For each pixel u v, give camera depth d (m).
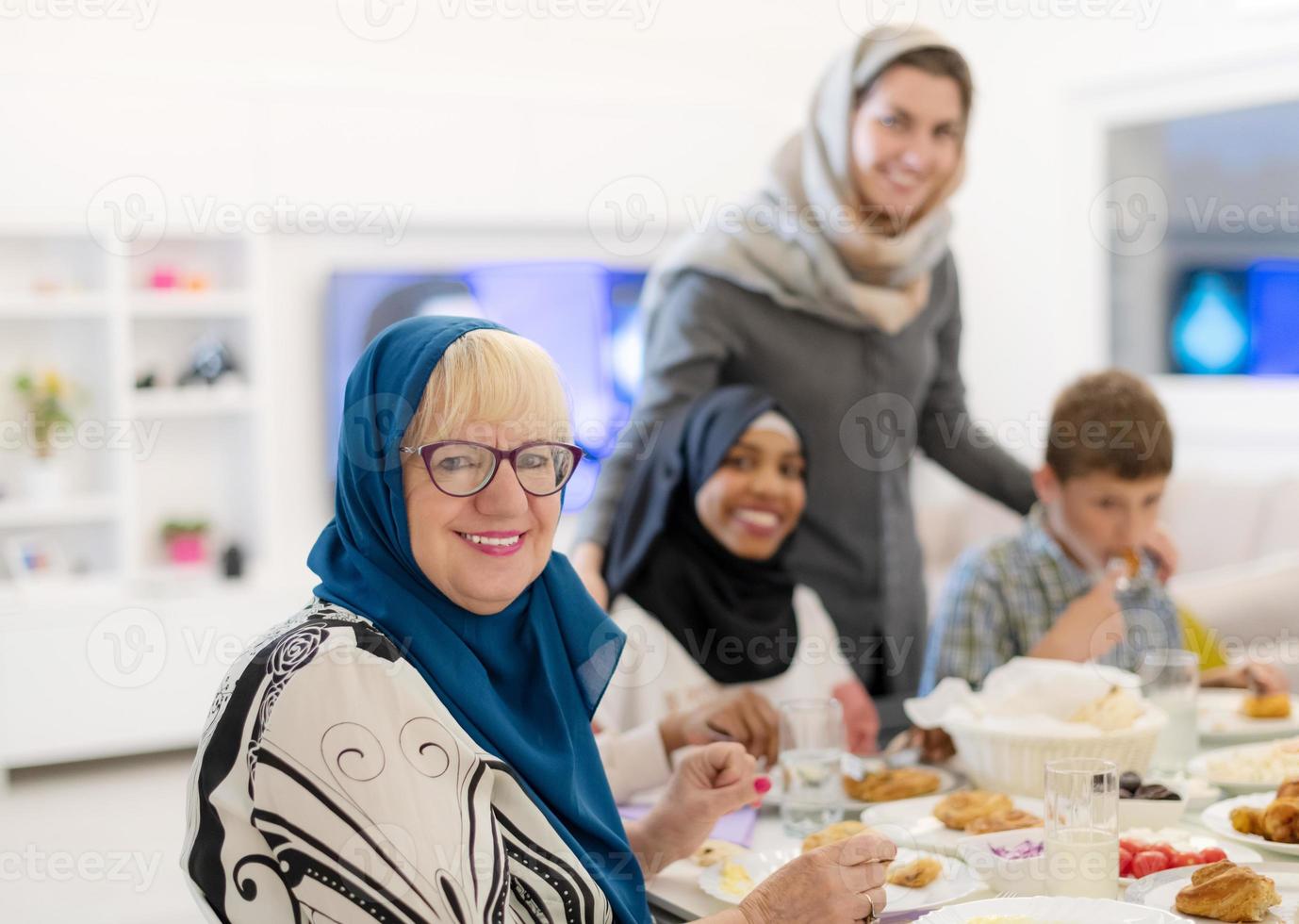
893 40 2.30
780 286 2.32
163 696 3.77
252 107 3.89
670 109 4.30
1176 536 3.43
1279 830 1.18
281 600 3.89
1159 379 3.79
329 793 0.92
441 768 0.95
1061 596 1.90
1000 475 2.62
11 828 3.27
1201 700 1.73
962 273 4.26
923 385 2.52
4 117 3.67
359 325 4.21
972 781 1.43
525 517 1.06
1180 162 3.68
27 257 3.87
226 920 0.93
